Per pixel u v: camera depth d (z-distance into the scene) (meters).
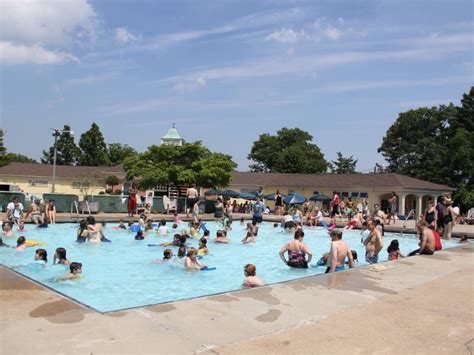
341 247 10.05
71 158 83.44
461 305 6.47
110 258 12.81
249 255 14.30
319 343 4.61
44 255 10.99
